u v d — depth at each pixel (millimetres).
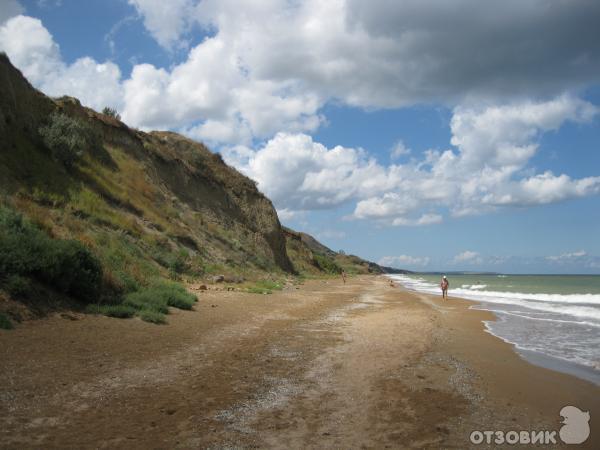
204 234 32188
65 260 11312
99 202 22062
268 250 43719
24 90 22406
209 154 47969
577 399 6895
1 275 9961
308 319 14594
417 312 18141
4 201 14508
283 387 7004
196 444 4844
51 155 21812
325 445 4941
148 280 15977
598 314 18891
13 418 5156
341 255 155875
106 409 5680
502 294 33469
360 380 7508
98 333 9414
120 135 31547
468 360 9422
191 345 9492
